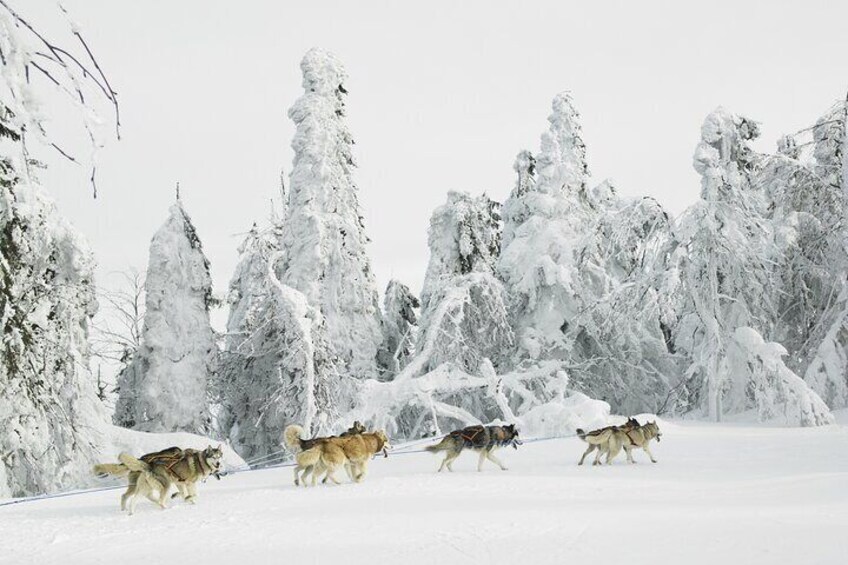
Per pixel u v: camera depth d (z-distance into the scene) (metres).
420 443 24.09
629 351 37.81
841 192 31.84
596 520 8.70
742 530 7.67
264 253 36.84
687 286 31.12
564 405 26.44
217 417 36.09
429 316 36.09
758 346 27.92
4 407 18.91
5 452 18.98
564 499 10.66
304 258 34.44
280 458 32.84
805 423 25.64
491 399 35.72
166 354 31.06
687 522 8.27
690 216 30.73
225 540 8.50
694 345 33.34
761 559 6.45
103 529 9.74
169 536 8.97
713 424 27.08
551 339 36.16
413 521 9.12
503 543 7.64
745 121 33.12
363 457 13.82
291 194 36.28
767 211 35.44
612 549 7.13
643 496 10.80
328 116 36.44
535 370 34.69
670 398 37.03
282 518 9.83
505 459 17.81
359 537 8.26
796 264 32.53
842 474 12.16
